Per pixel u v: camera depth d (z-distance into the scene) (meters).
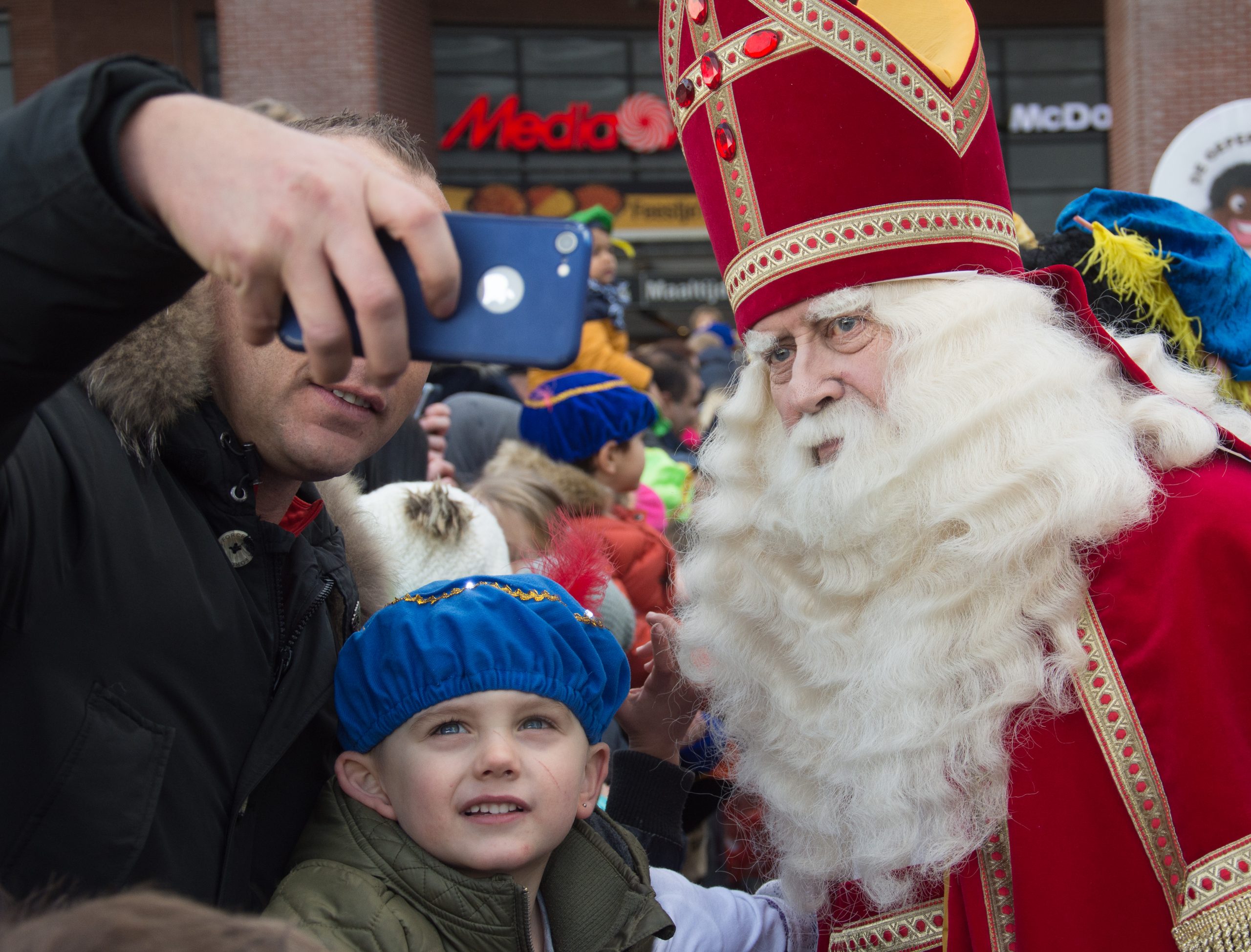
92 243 0.63
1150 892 1.08
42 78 10.80
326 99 8.11
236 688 1.00
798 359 1.31
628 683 1.25
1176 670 1.08
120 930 0.56
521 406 3.54
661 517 3.91
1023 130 12.59
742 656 1.38
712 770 1.60
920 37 1.36
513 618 1.12
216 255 0.61
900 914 1.25
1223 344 1.63
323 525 1.22
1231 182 4.33
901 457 1.22
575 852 1.20
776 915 1.38
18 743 0.85
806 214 1.29
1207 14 7.88
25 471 0.85
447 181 12.45
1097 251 1.67
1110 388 1.27
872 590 1.27
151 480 0.95
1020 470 1.18
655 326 12.66
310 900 1.02
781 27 1.30
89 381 0.93
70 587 0.87
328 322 0.61
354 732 1.10
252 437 1.03
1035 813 1.14
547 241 0.67
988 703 1.16
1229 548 1.11
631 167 12.71
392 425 1.07
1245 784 1.04
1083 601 1.17
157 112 0.64
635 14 12.59
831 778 1.28
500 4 12.38
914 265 1.28
